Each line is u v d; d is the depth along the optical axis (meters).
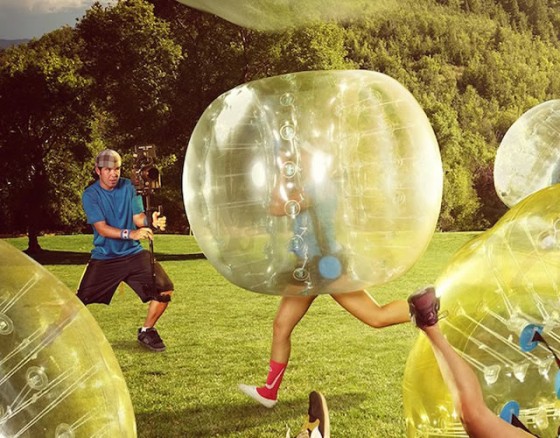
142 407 5.21
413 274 13.31
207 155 3.92
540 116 7.93
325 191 3.72
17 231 31.08
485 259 3.18
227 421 4.86
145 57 24.98
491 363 2.95
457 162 43.06
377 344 7.08
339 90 3.88
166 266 16.20
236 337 7.76
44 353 2.41
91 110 28.03
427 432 3.11
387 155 3.79
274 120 3.79
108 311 9.77
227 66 24.81
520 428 2.82
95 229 6.62
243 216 3.82
